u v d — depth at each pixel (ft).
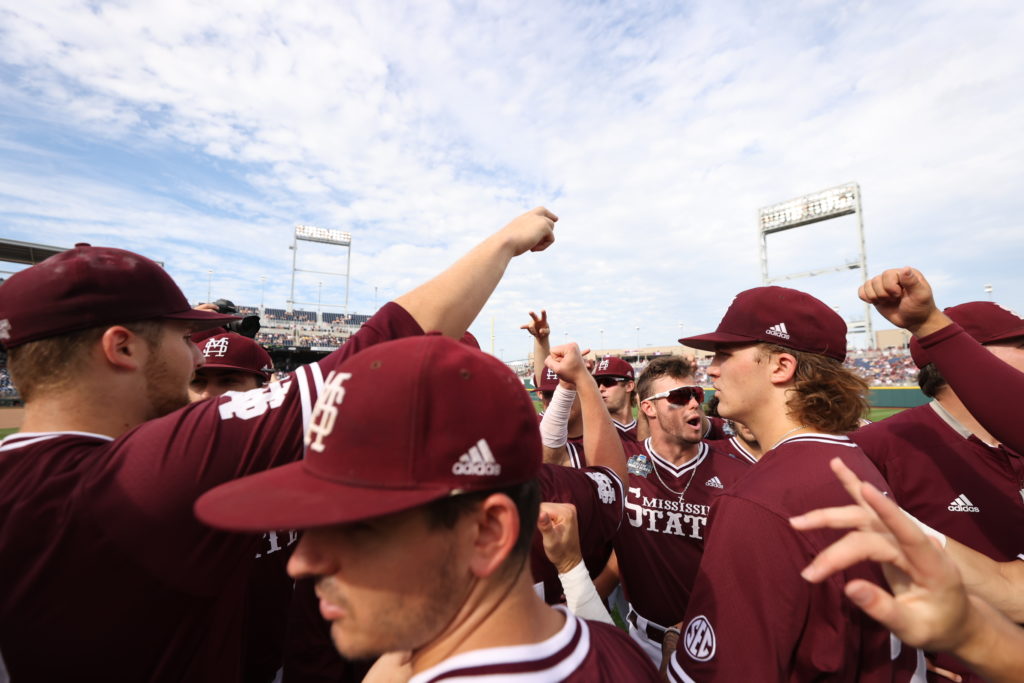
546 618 2.61
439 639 2.33
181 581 2.91
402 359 2.32
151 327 3.84
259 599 6.09
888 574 2.46
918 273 4.58
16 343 3.44
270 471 2.47
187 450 2.89
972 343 4.42
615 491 5.66
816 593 3.57
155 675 3.03
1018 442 4.18
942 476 7.11
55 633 2.79
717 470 8.93
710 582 4.00
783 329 4.89
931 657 5.87
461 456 2.21
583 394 6.23
